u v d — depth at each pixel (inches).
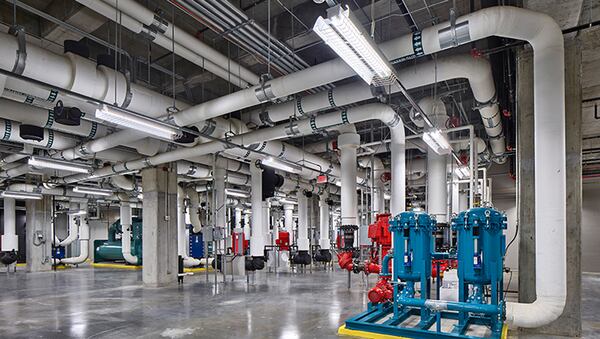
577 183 185.8
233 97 218.5
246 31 187.0
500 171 511.8
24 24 213.6
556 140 167.3
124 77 206.1
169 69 285.7
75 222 710.5
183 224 560.7
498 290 184.5
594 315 229.0
